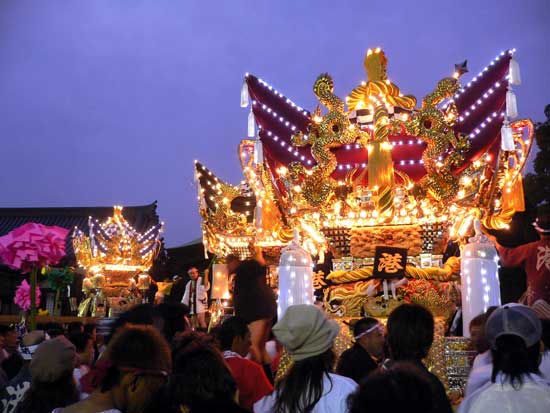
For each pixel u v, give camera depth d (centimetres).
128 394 363
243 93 971
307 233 982
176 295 1684
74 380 455
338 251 955
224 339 552
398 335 450
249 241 1189
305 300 880
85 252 2119
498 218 944
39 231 916
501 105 918
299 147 979
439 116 903
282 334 408
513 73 884
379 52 1009
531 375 368
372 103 963
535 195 1792
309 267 899
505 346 370
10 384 527
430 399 248
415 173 939
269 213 1049
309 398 391
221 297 1212
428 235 938
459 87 910
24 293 1193
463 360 830
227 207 1204
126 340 375
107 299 2084
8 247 902
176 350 482
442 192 909
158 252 2330
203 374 343
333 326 418
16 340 983
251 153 1053
